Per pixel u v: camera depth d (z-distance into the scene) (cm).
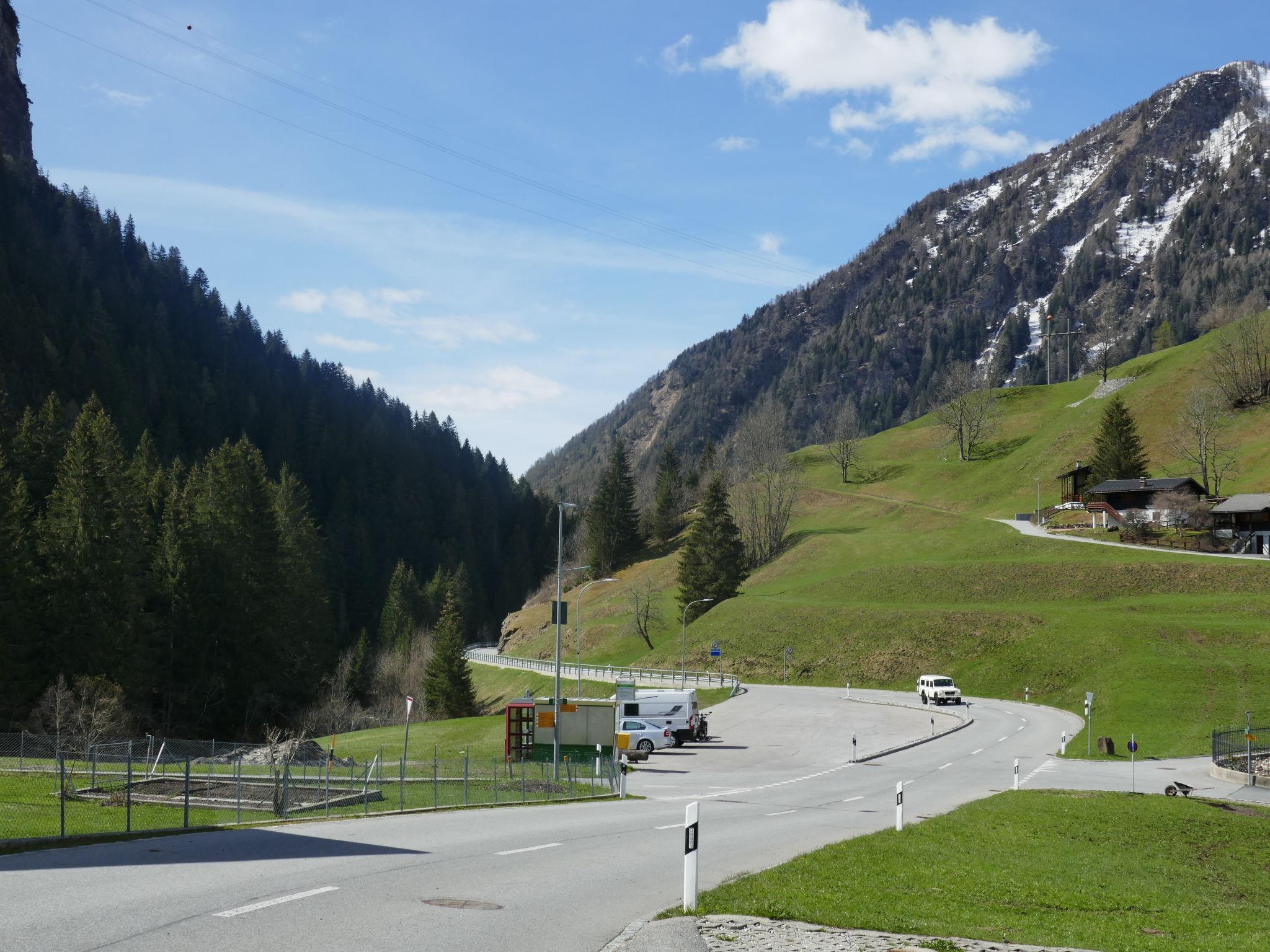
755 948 1182
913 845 2205
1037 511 15788
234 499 10756
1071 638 9275
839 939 1251
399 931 1195
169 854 1788
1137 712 6894
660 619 14600
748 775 4566
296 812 2767
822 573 14912
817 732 6650
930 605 11669
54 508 8781
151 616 9250
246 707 10269
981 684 9125
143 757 4959
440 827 2408
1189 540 12638
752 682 10775
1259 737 5575
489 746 6794
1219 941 1421
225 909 1272
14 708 7544
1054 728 6762
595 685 10894
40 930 1126
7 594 7681
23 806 2700
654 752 5753
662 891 1594
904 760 5194
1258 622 8900
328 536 18375
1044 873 1997
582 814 2836
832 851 2039
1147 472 15800
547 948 1152
